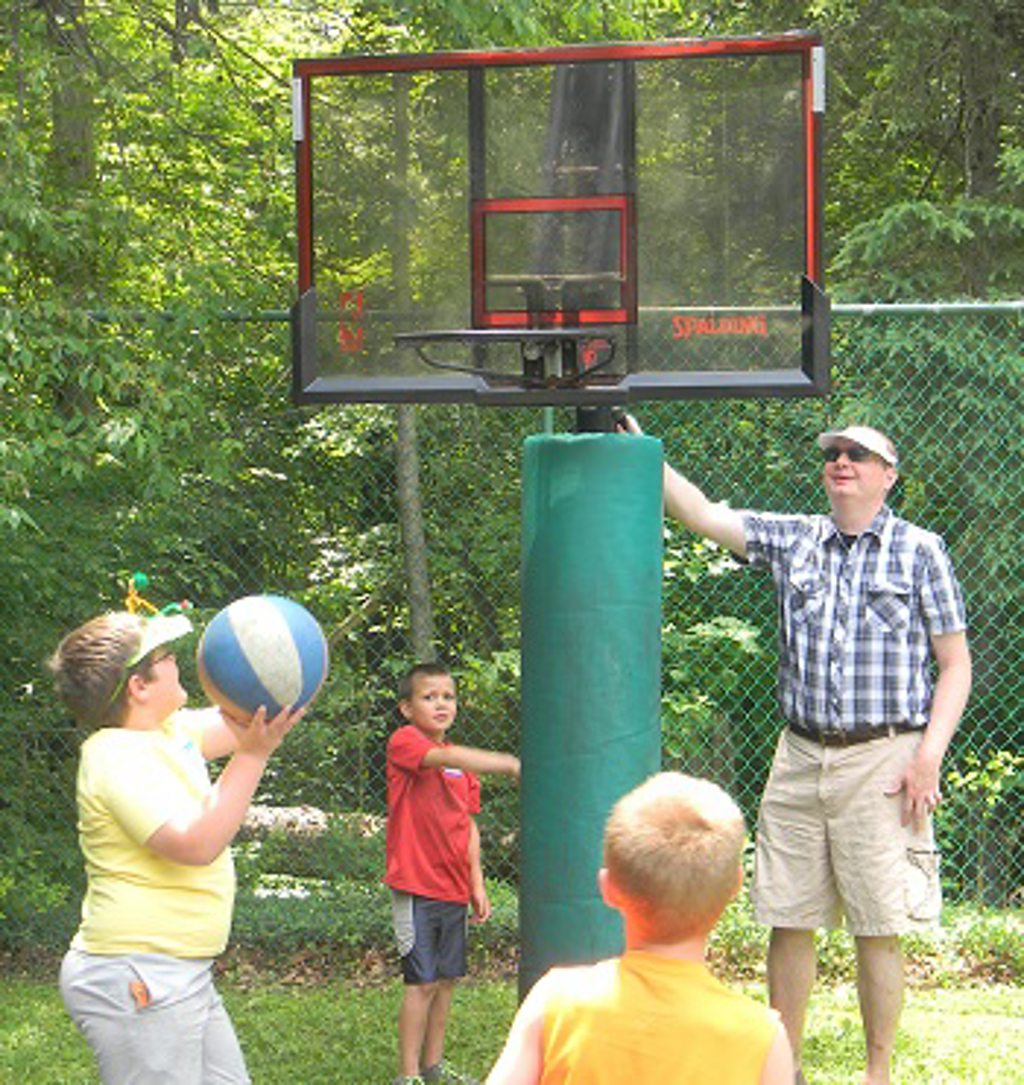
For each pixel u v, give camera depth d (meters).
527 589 4.89
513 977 7.75
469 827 6.01
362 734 8.55
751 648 8.87
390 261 5.19
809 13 12.48
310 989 7.54
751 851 8.76
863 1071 6.00
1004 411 9.63
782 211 5.02
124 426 7.27
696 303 5.04
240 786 4.00
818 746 5.55
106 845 4.04
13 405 7.52
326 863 8.32
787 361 5.02
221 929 4.12
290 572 8.59
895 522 5.60
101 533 8.15
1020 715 9.84
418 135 5.18
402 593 9.01
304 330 5.20
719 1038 2.87
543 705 4.84
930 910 5.49
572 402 4.99
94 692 4.11
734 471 9.21
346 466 8.65
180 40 9.76
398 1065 6.02
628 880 2.92
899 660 5.51
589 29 9.37
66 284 8.05
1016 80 12.95
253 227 9.49
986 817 8.72
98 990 4.00
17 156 7.52
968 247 12.31
